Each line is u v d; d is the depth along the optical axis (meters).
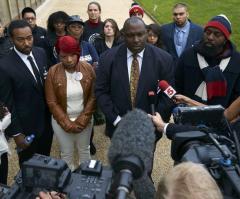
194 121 2.46
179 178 1.33
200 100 3.65
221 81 3.46
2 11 10.45
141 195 1.67
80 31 5.18
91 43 5.80
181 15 6.15
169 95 3.43
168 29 6.31
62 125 3.96
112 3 16.81
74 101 4.01
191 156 1.92
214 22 3.32
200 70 3.57
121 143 1.32
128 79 3.56
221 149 1.88
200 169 1.37
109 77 3.64
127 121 1.39
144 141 1.32
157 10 15.71
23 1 13.00
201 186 1.29
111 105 3.63
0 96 3.73
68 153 4.29
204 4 16.41
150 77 3.52
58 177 1.82
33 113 3.97
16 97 3.84
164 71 3.59
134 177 1.26
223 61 3.47
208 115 2.44
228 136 2.25
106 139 5.63
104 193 1.73
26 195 1.86
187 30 6.23
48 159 1.89
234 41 11.29
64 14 5.53
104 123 6.00
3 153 3.68
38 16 14.45
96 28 6.31
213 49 3.41
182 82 3.83
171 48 6.25
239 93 3.55
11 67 3.74
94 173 1.85
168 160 5.12
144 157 1.30
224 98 3.54
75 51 3.77
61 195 1.82
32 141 4.10
